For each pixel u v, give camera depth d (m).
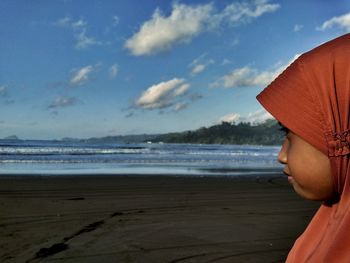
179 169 20.31
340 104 0.75
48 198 8.84
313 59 0.80
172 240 5.61
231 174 17.27
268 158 37.41
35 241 5.45
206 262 4.74
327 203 0.89
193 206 8.28
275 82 0.87
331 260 0.73
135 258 4.83
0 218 6.70
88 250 5.10
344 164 0.75
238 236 5.89
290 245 5.49
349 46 0.77
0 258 4.75
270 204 8.70
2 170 17.72
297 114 0.80
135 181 12.71
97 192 10.01
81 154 35.78
